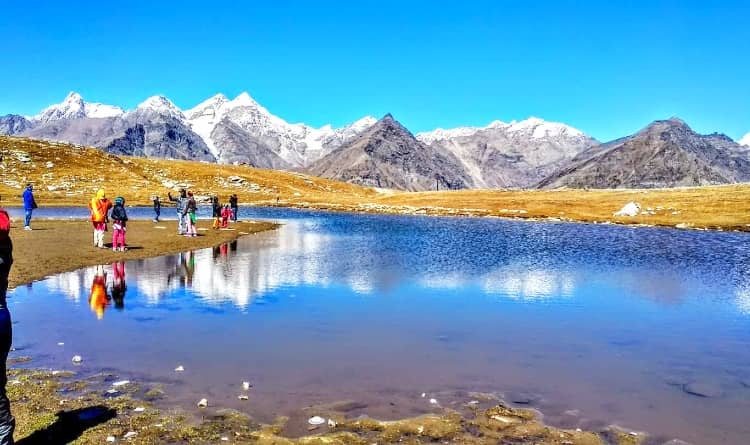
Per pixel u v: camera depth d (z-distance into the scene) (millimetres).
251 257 27594
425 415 8383
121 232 27422
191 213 37875
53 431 7488
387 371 10469
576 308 16953
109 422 7820
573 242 42000
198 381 9633
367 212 92875
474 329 13984
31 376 9688
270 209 99438
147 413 8180
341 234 45438
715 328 14594
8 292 17109
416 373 10406
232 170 169250
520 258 30156
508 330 13961
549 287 20734
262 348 11758
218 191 132875
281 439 7426
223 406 8547
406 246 35875
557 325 14641
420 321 14688
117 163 138500
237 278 20875
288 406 8617
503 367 10891
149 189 118062
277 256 28391
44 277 19859
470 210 90125
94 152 140000
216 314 14867
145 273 21312
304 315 15031
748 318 15844
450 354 11711
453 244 37969
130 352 11242
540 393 9516
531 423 8172
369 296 18016
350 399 8984
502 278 22625
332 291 18750
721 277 24250
